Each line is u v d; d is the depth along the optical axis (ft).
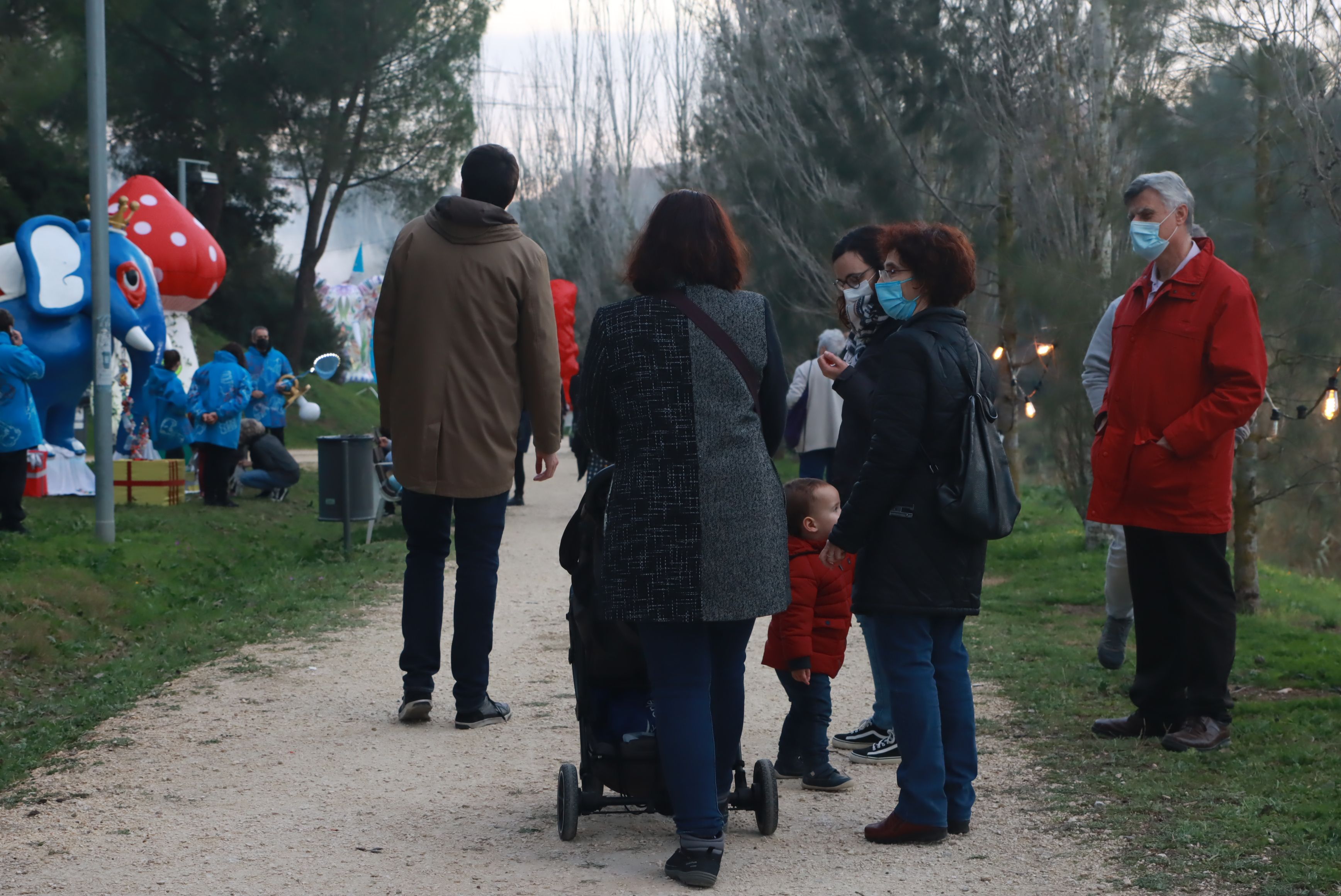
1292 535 40.52
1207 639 15.99
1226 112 25.61
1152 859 11.94
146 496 44.27
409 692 18.12
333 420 130.11
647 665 12.11
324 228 120.47
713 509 11.71
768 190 58.70
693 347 11.91
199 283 64.54
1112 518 16.58
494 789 14.87
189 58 105.70
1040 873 11.73
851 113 50.70
